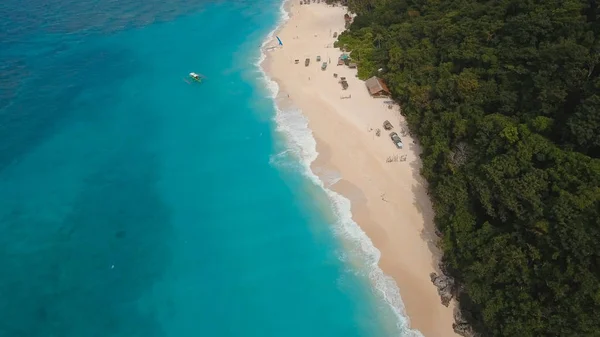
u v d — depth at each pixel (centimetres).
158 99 9706
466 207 5725
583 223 4500
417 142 7925
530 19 7331
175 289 5934
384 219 6638
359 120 8581
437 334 5231
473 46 8081
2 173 7744
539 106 6103
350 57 10612
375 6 12450
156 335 5422
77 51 11650
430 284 5741
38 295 5875
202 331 5462
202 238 6612
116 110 9350
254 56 11356
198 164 7919
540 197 5019
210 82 10275
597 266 4331
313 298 5728
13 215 6994
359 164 7594
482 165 5638
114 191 7431
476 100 7069
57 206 7169
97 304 5772
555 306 4416
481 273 4947
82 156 8150
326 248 6322
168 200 7256
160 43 12181
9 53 11369
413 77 8712
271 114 9031
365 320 5441
